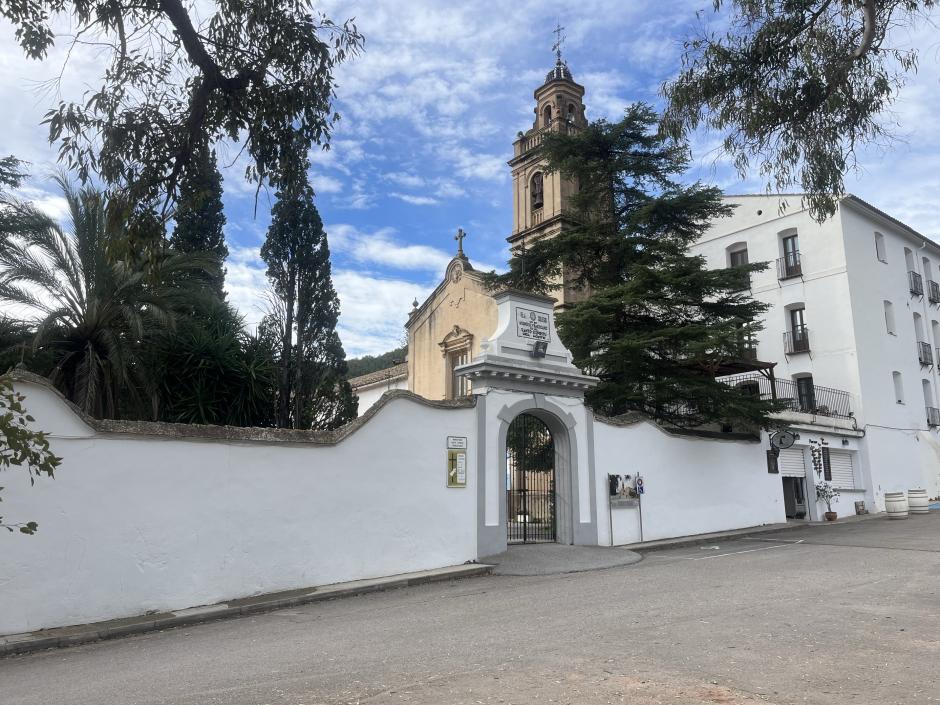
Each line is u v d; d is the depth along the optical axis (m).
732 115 11.30
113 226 8.83
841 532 18.69
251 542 10.59
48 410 8.98
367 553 11.92
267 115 9.23
